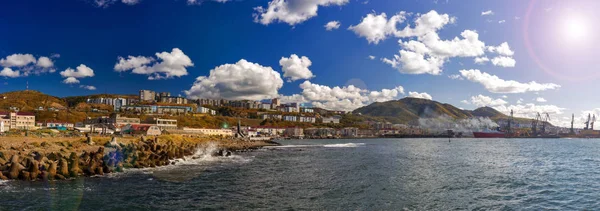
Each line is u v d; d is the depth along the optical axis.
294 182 52.78
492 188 48.06
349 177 58.34
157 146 82.69
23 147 62.56
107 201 38.12
